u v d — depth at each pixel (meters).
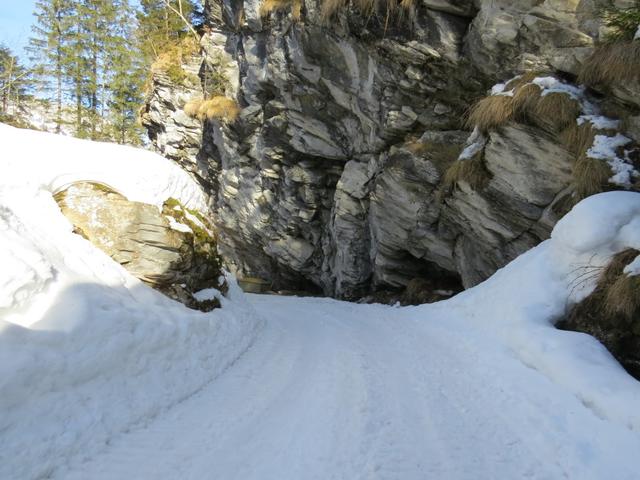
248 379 5.18
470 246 9.99
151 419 3.85
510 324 5.86
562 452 3.46
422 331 7.85
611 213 5.37
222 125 20.42
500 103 7.69
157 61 25.47
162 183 6.25
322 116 14.92
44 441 2.94
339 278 16.88
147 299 5.27
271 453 3.32
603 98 7.02
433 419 4.05
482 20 8.49
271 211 20.11
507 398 4.52
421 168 10.48
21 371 3.01
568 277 5.77
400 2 9.73
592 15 7.02
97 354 3.71
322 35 12.19
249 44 17.73
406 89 10.87
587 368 4.30
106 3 30.67
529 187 7.77
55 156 5.35
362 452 3.37
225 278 7.94
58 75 30.56
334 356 6.23
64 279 4.04
